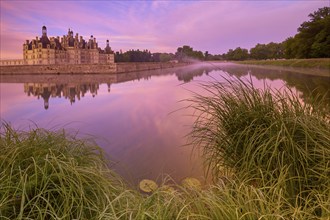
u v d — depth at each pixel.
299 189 2.59
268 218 1.92
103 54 119.44
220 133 3.53
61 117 10.60
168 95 17.53
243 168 2.98
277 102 3.18
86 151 3.12
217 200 2.08
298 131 2.91
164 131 7.48
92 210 2.33
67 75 59.91
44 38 90.50
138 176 4.25
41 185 2.19
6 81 41.34
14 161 2.33
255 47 119.88
